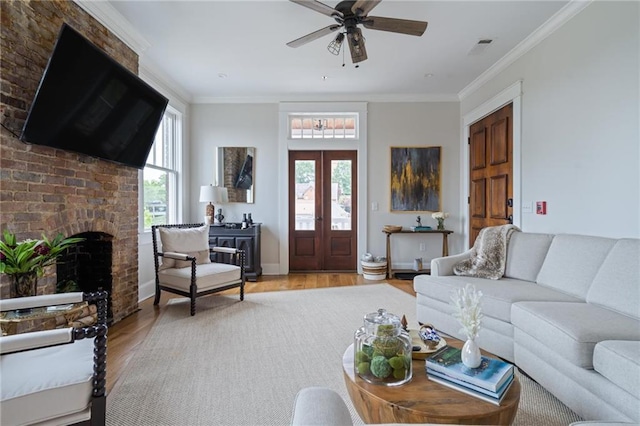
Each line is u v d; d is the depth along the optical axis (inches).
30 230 84.6
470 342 55.7
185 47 140.2
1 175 76.9
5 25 78.2
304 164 213.3
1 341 46.9
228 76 172.7
